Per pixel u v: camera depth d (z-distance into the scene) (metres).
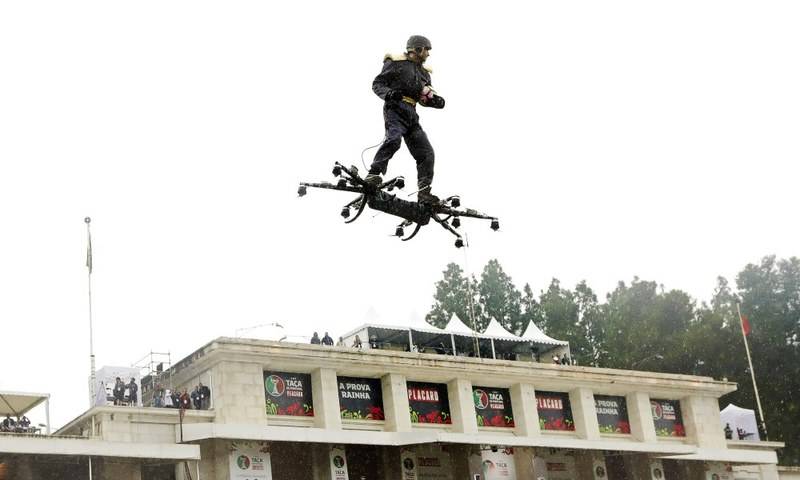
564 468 62.47
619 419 66.56
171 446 45.41
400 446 55.38
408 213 15.20
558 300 100.94
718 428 70.69
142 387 53.94
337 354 53.47
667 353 96.06
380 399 56.12
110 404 46.72
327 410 52.59
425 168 15.23
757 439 77.25
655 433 67.06
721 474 71.19
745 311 99.94
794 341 98.38
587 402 64.06
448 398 58.69
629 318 99.50
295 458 53.59
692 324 97.62
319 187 14.41
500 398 61.19
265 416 50.47
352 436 51.56
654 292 102.94
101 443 43.34
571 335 98.12
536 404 62.16
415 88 14.95
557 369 62.50
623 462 67.75
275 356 51.31
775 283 100.31
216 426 47.19
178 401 49.00
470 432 57.78
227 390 49.47
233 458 48.81
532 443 57.75
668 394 69.12
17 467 43.72
